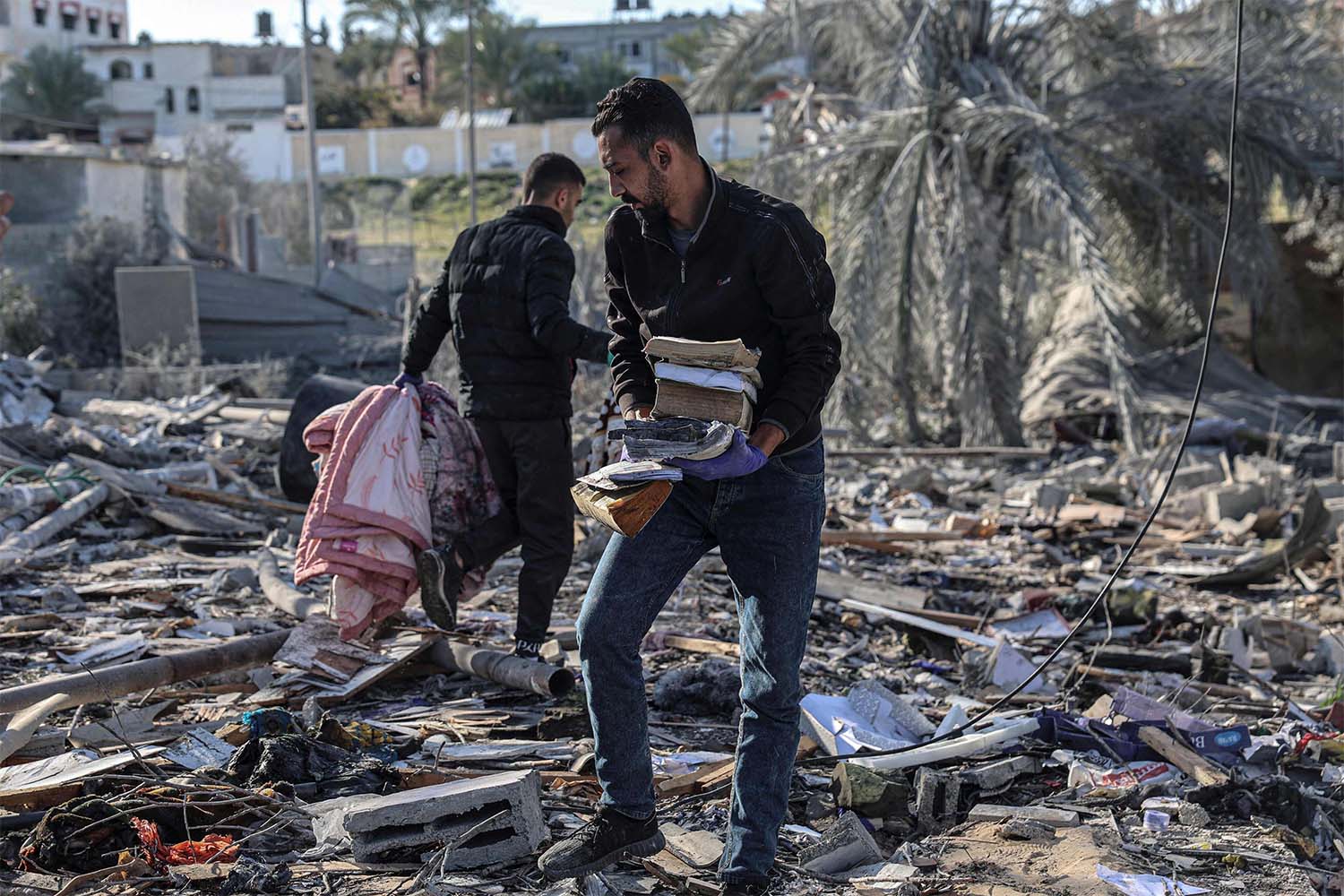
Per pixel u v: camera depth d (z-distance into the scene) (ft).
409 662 16.25
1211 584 24.66
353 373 77.61
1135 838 11.73
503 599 20.67
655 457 8.99
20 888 9.94
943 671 18.24
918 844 11.47
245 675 15.62
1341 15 53.31
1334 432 45.24
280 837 10.93
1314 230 53.98
